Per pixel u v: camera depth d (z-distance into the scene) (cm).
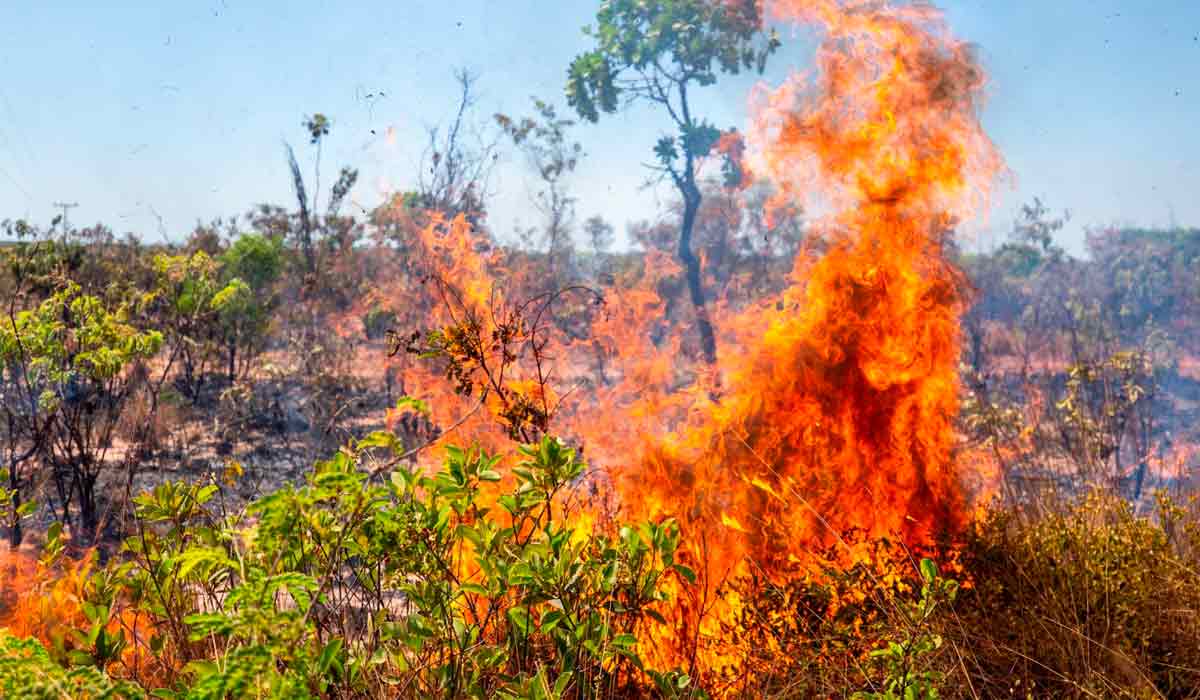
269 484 769
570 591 214
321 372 1148
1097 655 279
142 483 677
